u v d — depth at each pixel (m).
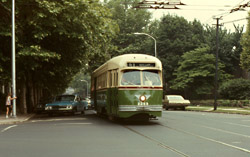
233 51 55.19
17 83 34.62
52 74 30.98
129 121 19.84
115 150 9.58
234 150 9.52
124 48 58.47
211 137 12.38
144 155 8.80
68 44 27.67
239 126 16.56
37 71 31.78
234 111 30.58
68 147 10.13
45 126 17.05
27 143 11.01
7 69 26.92
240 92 42.72
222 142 11.08
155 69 17.89
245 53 49.00
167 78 58.00
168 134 13.30
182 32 58.47
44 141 11.45
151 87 17.58
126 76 17.59
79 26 24.97
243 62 49.53
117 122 19.20
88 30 25.16
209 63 48.97
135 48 57.41
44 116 27.95
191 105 51.03
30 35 26.09
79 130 14.88
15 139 12.03
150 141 11.37
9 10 24.11
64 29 24.58
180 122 18.91
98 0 26.64
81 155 8.83
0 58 25.75
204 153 9.05
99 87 23.47
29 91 33.59
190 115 25.91
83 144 10.73
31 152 9.31
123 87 17.39
